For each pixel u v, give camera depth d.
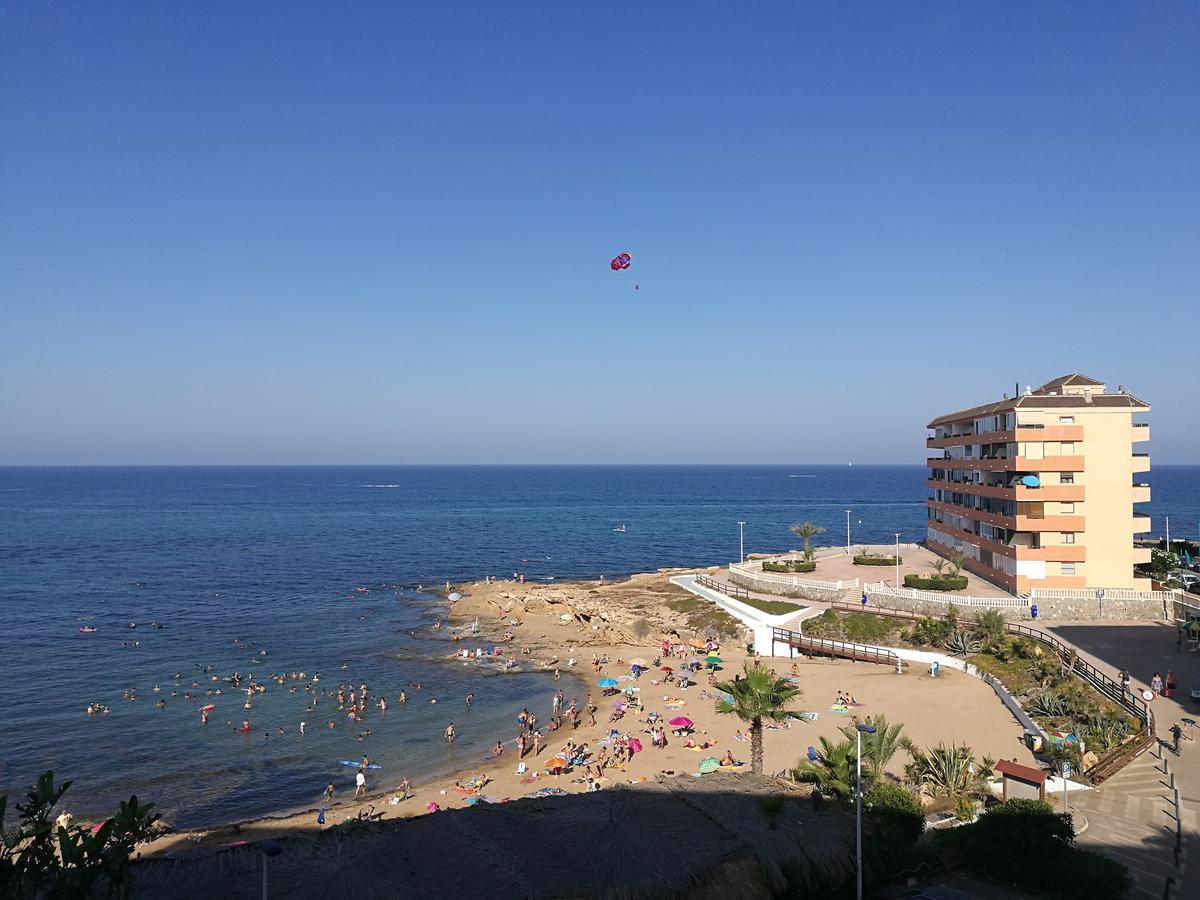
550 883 20.45
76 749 51.56
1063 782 33.91
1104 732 40.53
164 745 52.50
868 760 30.69
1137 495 65.19
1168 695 45.56
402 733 55.28
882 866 24.34
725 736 50.38
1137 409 65.56
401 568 133.75
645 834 22.83
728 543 168.25
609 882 20.56
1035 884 24.80
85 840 17.22
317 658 75.06
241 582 118.25
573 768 46.72
